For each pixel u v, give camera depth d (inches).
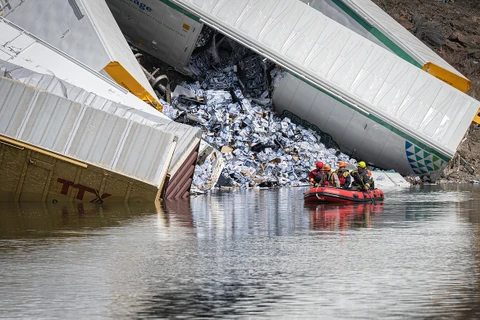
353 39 4820.4
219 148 4493.1
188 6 4692.4
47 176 2977.4
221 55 5113.2
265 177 4411.9
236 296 1599.4
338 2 5246.1
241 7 4761.3
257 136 4601.4
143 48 4955.7
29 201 3016.7
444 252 2059.5
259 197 3695.9
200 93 4862.2
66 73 3683.6
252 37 4680.1
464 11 7682.1
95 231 2400.3
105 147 3002.0
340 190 3351.4
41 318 1460.4
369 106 4670.3
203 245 2181.3
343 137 4785.9
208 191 3971.5
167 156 3065.9
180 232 2412.6
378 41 5255.9
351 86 4699.8
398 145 4739.2
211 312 1488.7
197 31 4776.1
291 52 4704.7
